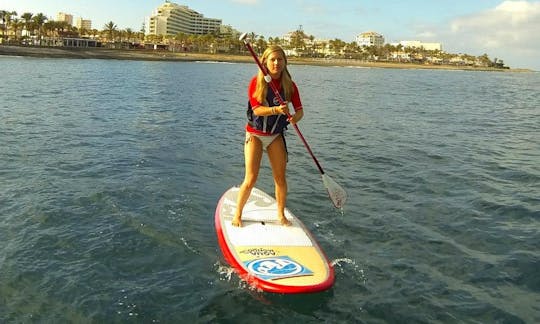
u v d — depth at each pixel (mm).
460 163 10633
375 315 4426
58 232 6004
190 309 4402
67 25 133000
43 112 16125
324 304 4531
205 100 23812
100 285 4781
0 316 4242
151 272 5070
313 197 7816
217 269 5145
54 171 8773
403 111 21609
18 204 6953
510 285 5078
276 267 4781
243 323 4215
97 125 14086
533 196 8164
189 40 155625
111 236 5910
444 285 5039
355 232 6391
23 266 5109
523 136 14914
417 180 9117
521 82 71500
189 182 8406
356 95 30938
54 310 4355
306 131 14734
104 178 8422
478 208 7504
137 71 53312
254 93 4996
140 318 4262
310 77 59281
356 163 10461
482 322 4402
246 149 5309
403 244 6051
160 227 6219
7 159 9492
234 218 5551
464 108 24188
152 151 10820
